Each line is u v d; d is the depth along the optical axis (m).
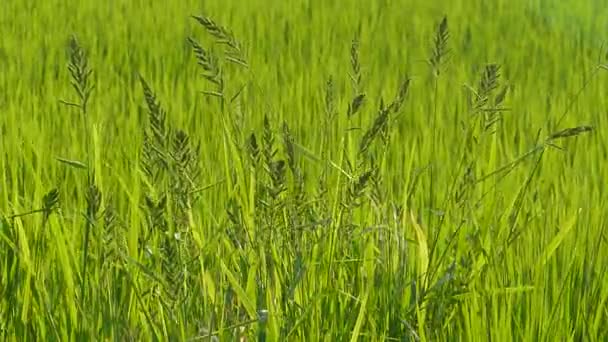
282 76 9.38
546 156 6.61
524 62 11.05
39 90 8.74
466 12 14.41
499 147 6.64
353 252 4.30
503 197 5.09
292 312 3.65
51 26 12.26
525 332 3.92
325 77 9.51
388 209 4.55
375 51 11.17
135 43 11.40
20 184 5.47
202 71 9.85
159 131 3.55
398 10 14.55
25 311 3.77
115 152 6.42
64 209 5.29
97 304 3.69
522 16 13.97
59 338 3.61
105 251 3.60
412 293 3.89
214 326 3.61
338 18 13.51
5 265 4.11
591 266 4.38
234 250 3.95
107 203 4.08
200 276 3.72
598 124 7.90
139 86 8.84
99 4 14.14
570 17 14.25
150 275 3.45
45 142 6.50
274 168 3.63
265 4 14.66
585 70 10.18
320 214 4.07
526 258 4.43
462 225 4.24
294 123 7.34
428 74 9.80
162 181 5.46
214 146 6.71
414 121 7.85
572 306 4.22
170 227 3.79
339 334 3.69
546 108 8.59
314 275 3.85
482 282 4.22
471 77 9.91
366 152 4.09
